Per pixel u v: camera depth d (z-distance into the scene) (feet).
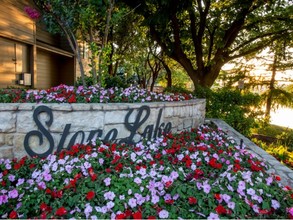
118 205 5.39
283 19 25.22
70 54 29.78
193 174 6.86
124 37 31.76
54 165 7.16
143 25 23.40
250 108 22.54
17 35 19.89
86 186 6.08
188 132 12.21
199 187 5.82
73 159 7.47
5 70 19.11
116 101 11.16
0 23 17.87
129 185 6.03
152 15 22.35
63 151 8.45
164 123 11.34
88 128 9.14
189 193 5.65
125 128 9.87
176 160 7.92
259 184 6.19
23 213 5.41
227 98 21.54
